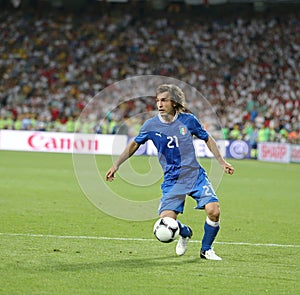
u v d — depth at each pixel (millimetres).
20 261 31828
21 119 151500
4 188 69562
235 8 190375
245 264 33000
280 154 130250
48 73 174500
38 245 36719
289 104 160125
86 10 190875
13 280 27734
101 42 184500
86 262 32156
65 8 190375
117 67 179000
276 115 155500
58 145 137500
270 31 186750
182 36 186875
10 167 96375
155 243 38656
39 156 121812
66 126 147125
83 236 40719
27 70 175000
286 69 177625
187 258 34000
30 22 187125
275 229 46938
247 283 28656
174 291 26797
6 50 180500
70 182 77938
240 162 127750
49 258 32844
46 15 189375
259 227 47781
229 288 27609
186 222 49719
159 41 185875
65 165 102438
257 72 177000
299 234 44781
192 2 183375
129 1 190875
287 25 188000
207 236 33594
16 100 165375
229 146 138625
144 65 180250
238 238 42125
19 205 56281
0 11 188750
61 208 55094
